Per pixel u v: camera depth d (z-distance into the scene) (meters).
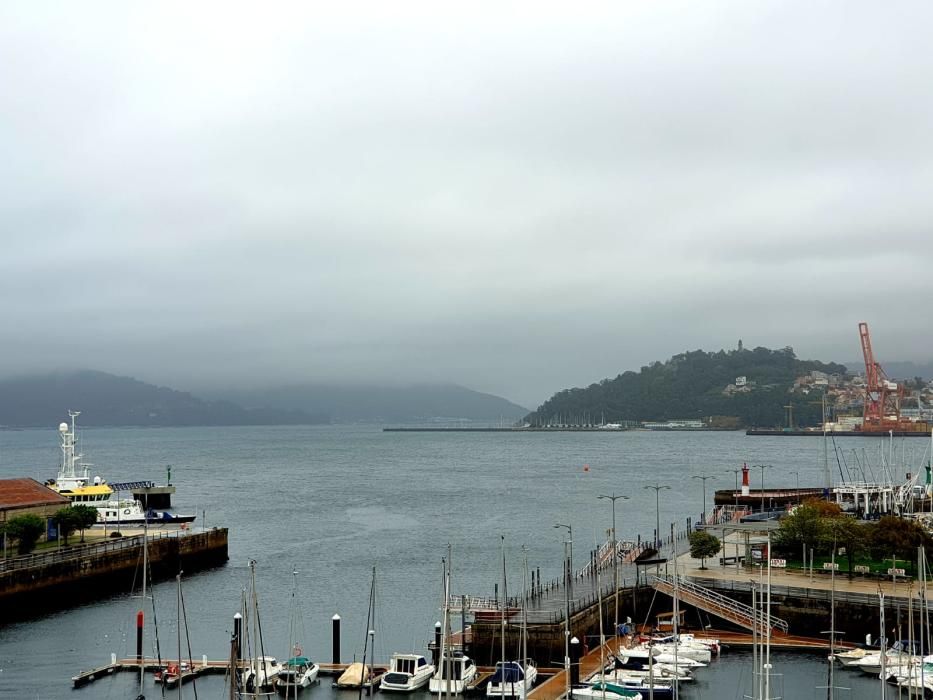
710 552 127.94
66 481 193.00
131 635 110.56
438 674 86.62
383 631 115.81
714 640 99.44
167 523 183.50
